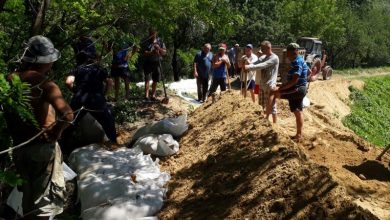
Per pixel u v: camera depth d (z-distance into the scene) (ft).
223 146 21.98
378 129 79.30
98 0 22.29
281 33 127.24
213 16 24.73
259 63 29.84
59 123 12.97
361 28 159.84
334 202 14.92
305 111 48.96
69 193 20.16
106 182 19.16
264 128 21.80
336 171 21.56
